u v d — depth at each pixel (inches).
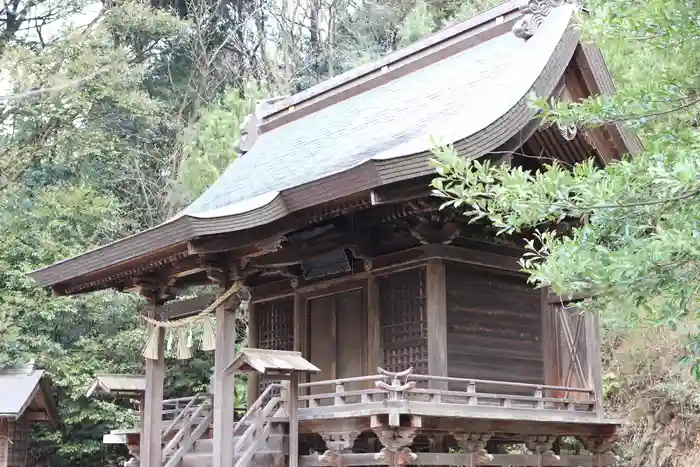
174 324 363.3
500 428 334.6
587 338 386.3
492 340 364.8
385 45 1009.5
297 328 418.6
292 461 315.9
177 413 435.5
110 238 791.7
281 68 997.8
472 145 290.5
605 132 364.2
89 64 742.5
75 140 800.9
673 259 183.6
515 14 401.4
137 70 815.1
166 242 326.0
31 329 685.9
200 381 729.0
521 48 359.9
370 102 444.5
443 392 311.9
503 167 221.9
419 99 394.9
